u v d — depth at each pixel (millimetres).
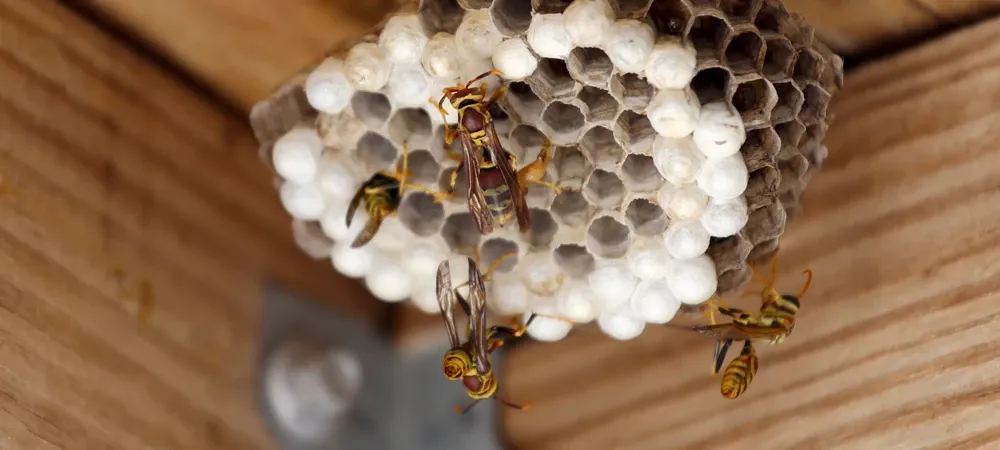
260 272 265
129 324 242
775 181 226
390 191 239
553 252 239
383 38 229
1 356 227
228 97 263
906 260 241
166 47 253
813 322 246
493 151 228
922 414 236
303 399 267
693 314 240
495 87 231
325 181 238
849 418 241
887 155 245
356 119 237
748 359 238
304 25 249
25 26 237
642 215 233
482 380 243
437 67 227
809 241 249
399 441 283
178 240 252
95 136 243
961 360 235
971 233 237
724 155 220
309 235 247
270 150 244
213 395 252
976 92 240
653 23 221
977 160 239
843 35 246
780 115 224
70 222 238
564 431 267
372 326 284
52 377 231
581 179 234
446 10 232
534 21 220
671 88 219
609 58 224
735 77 220
